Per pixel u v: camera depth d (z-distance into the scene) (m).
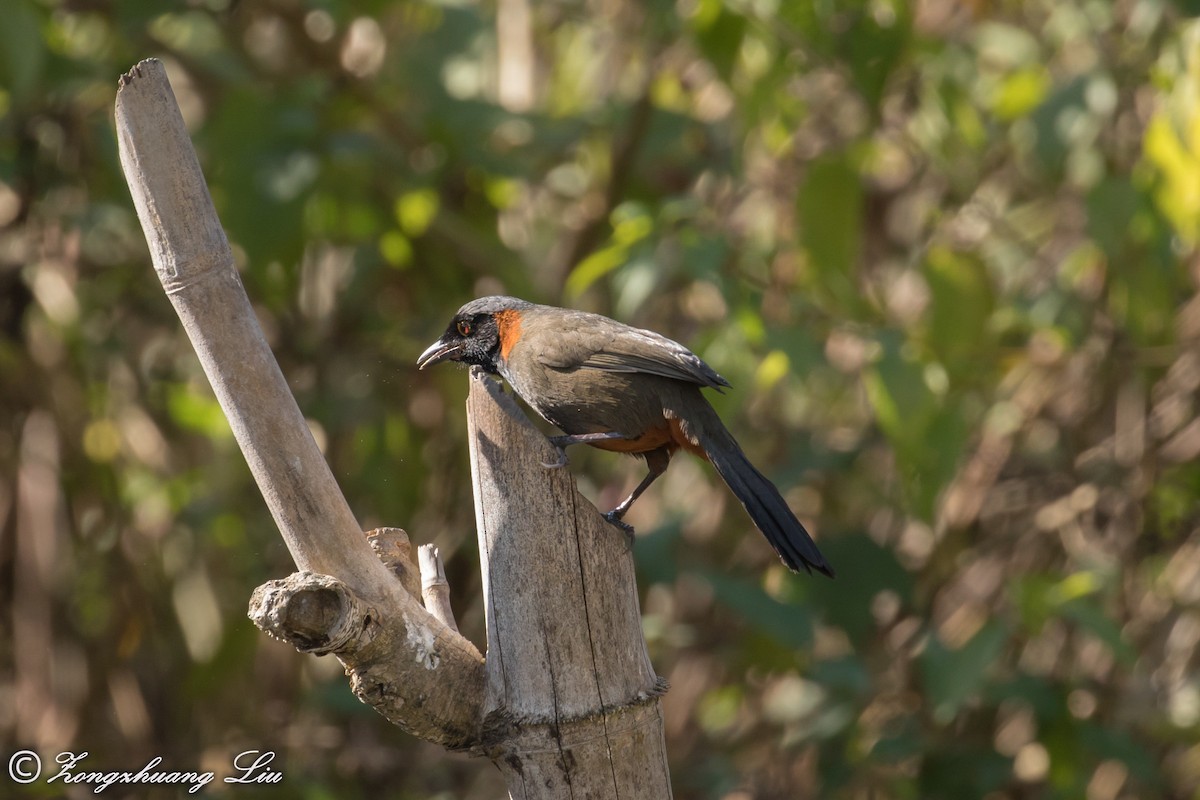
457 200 12.71
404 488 12.56
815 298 10.68
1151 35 11.03
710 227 10.78
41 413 12.47
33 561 12.46
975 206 12.17
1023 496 12.49
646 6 12.03
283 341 12.60
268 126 10.25
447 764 11.93
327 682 11.68
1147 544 11.88
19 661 12.50
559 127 12.13
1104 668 11.85
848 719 10.84
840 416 13.34
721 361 9.52
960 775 10.70
